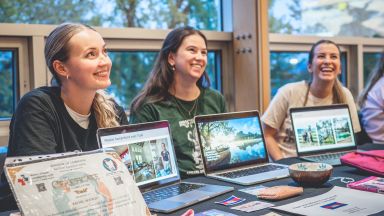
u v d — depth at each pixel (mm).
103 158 1055
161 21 2664
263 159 1807
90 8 2393
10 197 1393
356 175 1599
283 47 3035
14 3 2152
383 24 3729
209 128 1709
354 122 2461
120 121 1668
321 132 2045
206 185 1461
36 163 956
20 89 2209
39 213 898
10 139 1433
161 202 1268
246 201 1282
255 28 2740
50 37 1417
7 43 2146
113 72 2521
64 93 1462
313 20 3244
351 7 3482
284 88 2477
